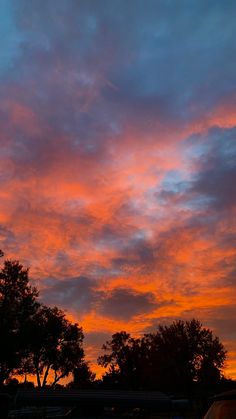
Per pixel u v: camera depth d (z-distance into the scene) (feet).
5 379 154.71
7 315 147.74
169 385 185.37
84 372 225.35
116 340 281.74
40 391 35.35
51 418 36.99
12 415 45.47
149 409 35.45
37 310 170.60
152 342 204.44
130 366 269.85
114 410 35.83
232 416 17.10
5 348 143.54
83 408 35.68
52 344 185.88
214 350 187.21
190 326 194.49
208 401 20.35
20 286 158.71
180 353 188.14
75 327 198.70
